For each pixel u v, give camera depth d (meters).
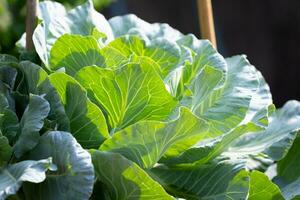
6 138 1.22
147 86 1.29
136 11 6.11
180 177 1.37
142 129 1.22
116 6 5.82
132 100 1.30
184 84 1.42
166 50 1.43
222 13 6.23
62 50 1.37
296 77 6.16
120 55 1.34
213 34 1.66
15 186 1.12
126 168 1.19
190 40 1.54
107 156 1.20
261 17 6.18
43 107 1.25
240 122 1.39
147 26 1.65
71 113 1.29
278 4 6.13
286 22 6.14
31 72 1.31
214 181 1.35
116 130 1.33
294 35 6.12
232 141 1.40
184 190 1.36
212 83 1.39
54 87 1.27
